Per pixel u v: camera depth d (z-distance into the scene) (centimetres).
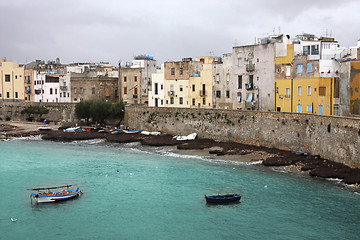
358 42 9431
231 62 10444
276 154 8050
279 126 8381
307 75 8544
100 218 5362
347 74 7775
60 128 12781
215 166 7681
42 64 18325
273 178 6731
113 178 7069
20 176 7269
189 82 11656
